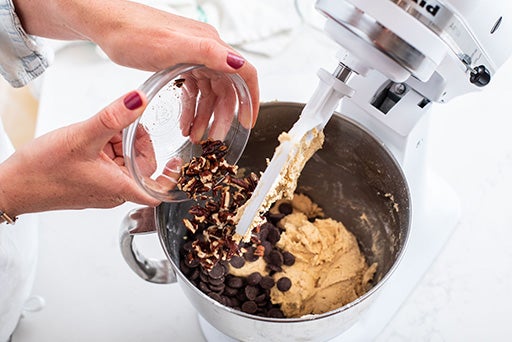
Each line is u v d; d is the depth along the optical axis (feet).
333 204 1.99
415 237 1.90
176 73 1.33
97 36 1.47
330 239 1.89
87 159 1.36
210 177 1.53
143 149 1.46
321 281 1.82
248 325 1.37
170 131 1.51
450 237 2.00
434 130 2.26
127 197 1.46
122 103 1.24
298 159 1.45
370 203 1.86
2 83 2.85
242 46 2.46
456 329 1.84
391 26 1.17
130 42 1.41
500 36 1.34
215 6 2.50
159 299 1.91
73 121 2.31
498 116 2.29
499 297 1.89
